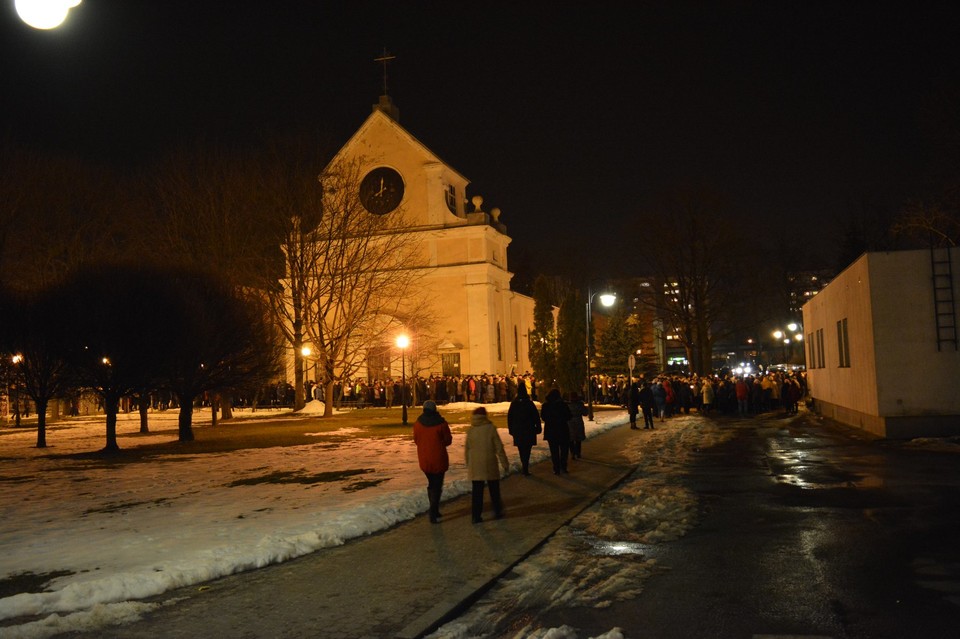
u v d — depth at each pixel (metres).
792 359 73.25
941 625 6.63
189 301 26.19
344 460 20.28
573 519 12.11
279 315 42.09
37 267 45.00
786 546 9.80
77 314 24.47
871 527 10.75
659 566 9.00
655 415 36.91
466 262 53.75
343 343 42.00
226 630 6.73
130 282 25.39
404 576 8.48
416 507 12.86
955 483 14.28
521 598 7.81
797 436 25.66
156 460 22.00
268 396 53.88
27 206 44.41
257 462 20.45
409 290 51.53
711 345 61.34
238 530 10.93
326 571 8.79
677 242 59.31
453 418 36.44
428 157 54.50
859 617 6.90
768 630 6.62
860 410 25.67
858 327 25.25
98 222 47.78
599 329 82.88
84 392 28.05
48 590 8.02
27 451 26.00
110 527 11.53
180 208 42.91
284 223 42.12
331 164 47.72
